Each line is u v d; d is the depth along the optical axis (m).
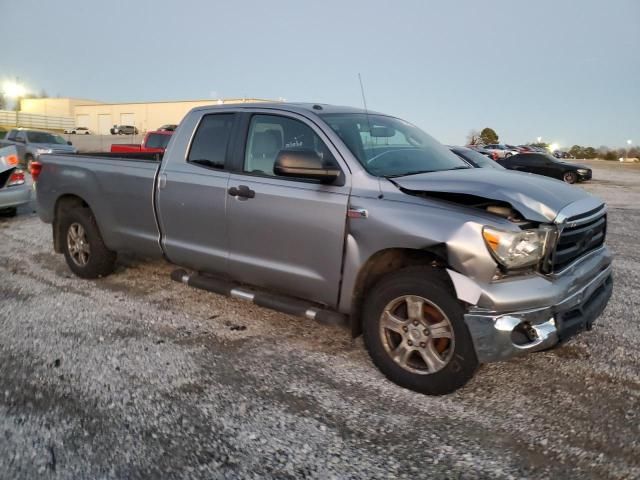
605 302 3.57
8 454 2.67
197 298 5.11
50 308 4.78
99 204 5.17
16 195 8.93
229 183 4.09
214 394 3.29
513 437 2.88
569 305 3.14
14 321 4.45
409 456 2.71
